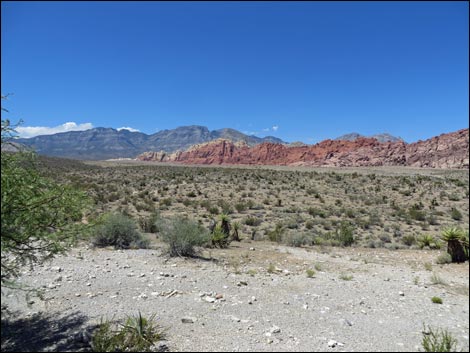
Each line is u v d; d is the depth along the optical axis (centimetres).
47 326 619
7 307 696
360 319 747
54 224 578
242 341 588
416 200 4297
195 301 786
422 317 791
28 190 523
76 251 1250
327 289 970
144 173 6838
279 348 568
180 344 564
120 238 1447
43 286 831
